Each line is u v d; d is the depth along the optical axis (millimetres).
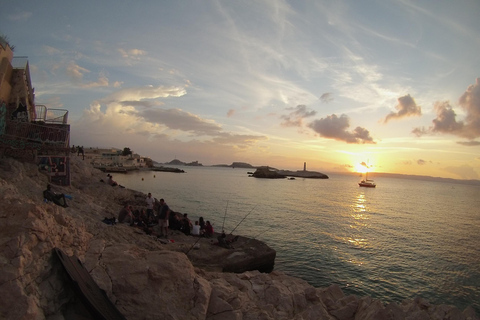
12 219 6547
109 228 13844
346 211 44188
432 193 114500
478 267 19500
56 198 14109
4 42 19297
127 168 131875
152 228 17359
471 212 53188
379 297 14391
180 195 53531
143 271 7461
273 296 9320
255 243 17625
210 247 15969
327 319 8438
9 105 19656
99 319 5855
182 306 7137
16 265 5707
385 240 26125
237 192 66875
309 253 20344
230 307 7609
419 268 18766
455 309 8680
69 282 6258
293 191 80125
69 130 21172
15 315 5086
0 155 17547
